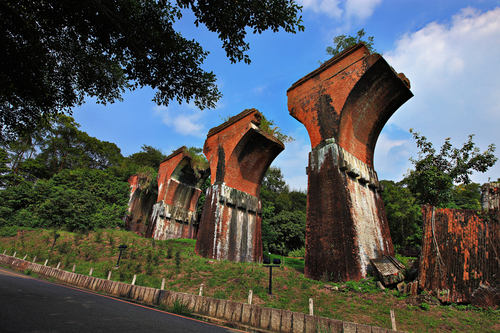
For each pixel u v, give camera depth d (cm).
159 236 2428
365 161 1489
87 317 409
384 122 1551
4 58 609
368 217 1301
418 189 1369
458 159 1269
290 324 569
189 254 1686
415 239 2134
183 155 2589
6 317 329
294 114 1552
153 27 659
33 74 673
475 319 688
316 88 1482
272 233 2827
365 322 711
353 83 1312
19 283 733
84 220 2427
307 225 1262
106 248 1834
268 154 2061
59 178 2950
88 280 1040
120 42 679
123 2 596
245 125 1888
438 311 758
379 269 1018
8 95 626
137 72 723
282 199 3662
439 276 844
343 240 1100
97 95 869
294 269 1334
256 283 1051
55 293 646
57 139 3628
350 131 1412
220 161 1991
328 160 1285
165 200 2575
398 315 755
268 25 638
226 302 671
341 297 925
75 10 606
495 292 745
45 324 325
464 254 830
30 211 2573
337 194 1192
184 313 692
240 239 1856
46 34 677
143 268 1372
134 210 3148
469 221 860
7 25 582
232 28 637
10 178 3119
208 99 784
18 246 1970
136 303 765
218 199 1817
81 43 725
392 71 1307
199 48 694
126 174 3447
